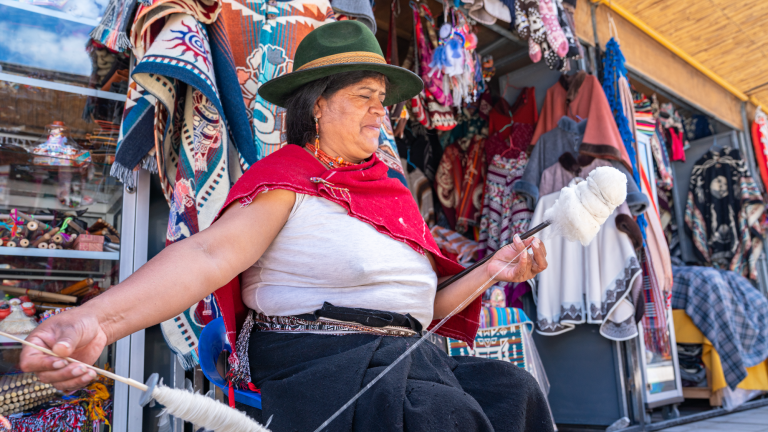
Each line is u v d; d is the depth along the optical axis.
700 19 4.19
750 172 5.46
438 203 3.80
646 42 4.35
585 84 3.21
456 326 1.33
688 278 4.01
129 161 1.61
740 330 3.86
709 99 5.11
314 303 1.04
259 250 0.98
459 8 2.83
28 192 1.66
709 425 3.21
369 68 1.17
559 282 3.03
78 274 1.68
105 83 1.83
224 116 1.60
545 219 1.10
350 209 1.08
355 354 0.94
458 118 3.70
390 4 3.20
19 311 1.55
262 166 1.08
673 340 3.54
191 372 1.70
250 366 1.05
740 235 4.86
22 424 1.49
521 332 2.62
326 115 1.19
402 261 1.12
